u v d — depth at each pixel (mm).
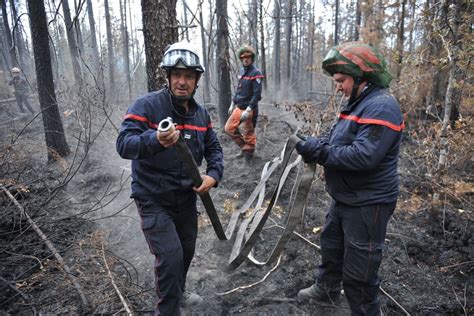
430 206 3766
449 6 3436
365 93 1873
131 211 3789
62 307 2365
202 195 2010
